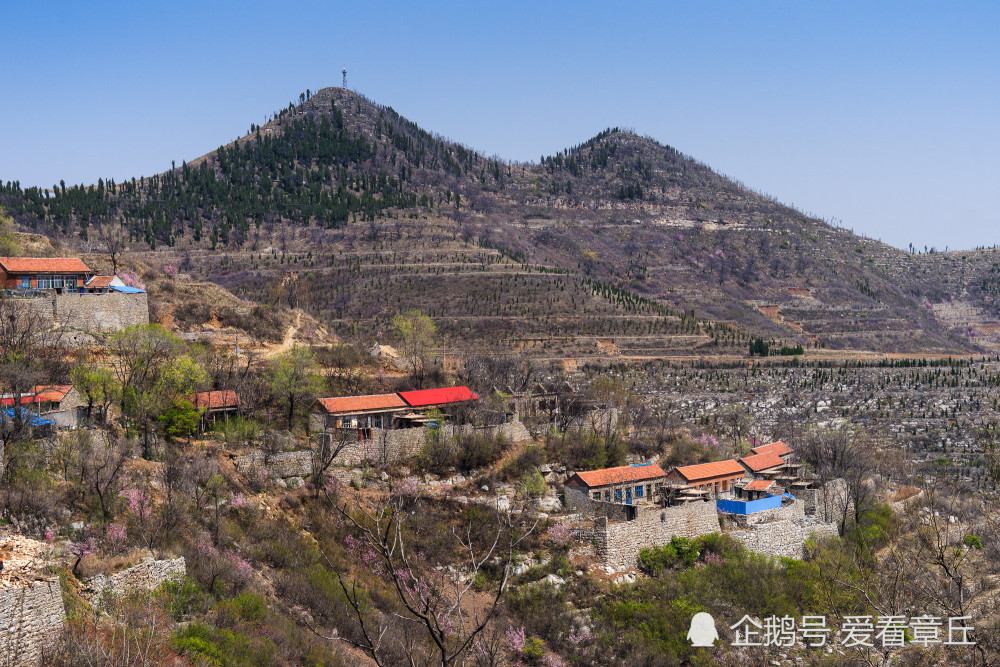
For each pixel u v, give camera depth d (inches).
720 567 3617.1
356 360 5295.3
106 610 2225.6
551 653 3009.4
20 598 1862.7
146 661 1996.8
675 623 3248.0
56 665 1865.2
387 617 2898.6
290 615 2758.4
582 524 3718.0
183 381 4023.1
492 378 5698.8
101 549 2527.1
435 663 2554.1
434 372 5305.1
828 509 4411.9
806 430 6486.2
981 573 3577.8
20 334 4136.3
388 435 4028.1
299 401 4362.7
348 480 3782.0
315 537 3353.8
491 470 4074.8
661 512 3742.6
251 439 3873.0
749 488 4394.7
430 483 3905.0
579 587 3390.7
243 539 3080.7
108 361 4237.2
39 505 2610.7
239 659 2308.1
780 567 3774.6
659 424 5319.9
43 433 3223.4
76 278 4790.8
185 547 2775.6
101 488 2864.2
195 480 3255.4
